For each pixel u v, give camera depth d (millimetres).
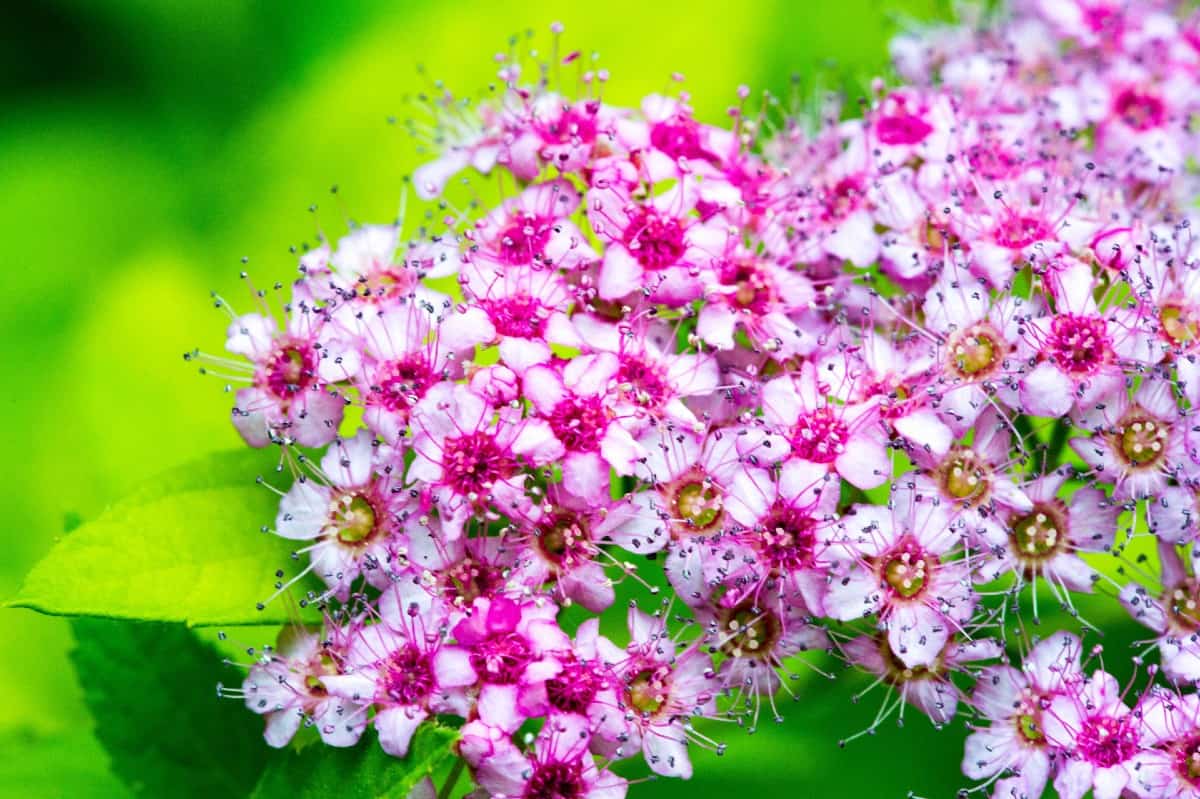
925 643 186
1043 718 186
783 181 201
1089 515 190
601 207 193
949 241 197
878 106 206
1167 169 205
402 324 190
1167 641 187
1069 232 196
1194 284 194
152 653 193
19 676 207
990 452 189
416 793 183
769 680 188
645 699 187
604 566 186
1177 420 189
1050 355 190
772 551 187
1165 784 185
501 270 191
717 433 189
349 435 199
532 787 183
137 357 219
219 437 218
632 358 190
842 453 187
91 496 216
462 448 186
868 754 194
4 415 217
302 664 188
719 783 194
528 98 200
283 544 189
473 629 183
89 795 193
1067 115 208
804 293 195
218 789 192
